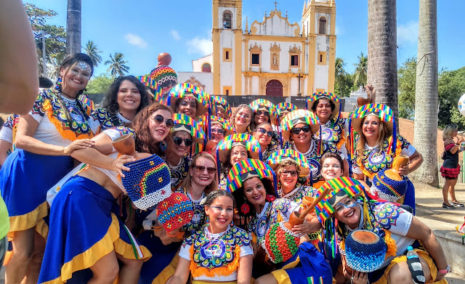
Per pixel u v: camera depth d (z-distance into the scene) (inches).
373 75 294.4
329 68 1700.3
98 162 95.9
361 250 100.3
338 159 145.3
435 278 115.5
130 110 136.9
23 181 113.7
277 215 116.0
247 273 104.1
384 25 287.3
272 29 1679.4
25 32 36.7
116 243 100.0
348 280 123.6
